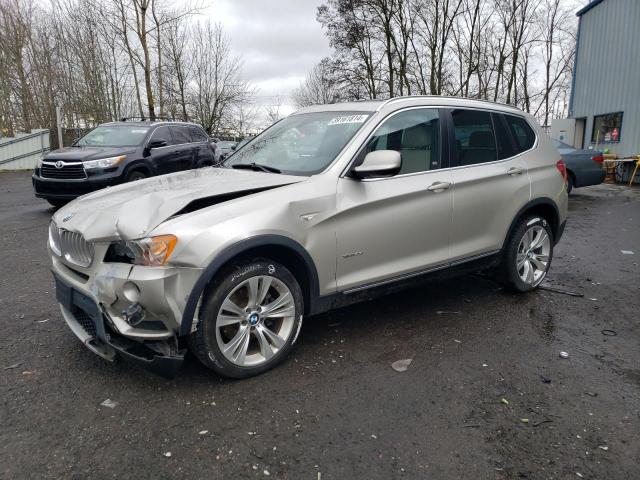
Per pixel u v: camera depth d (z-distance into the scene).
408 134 3.94
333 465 2.39
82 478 2.28
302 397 2.99
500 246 4.56
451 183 4.05
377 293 3.76
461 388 3.12
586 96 19.14
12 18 27.75
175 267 2.74
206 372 3.27
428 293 4.96
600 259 6.44
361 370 3.33
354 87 31.11
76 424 2.69
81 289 3.04
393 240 3.72
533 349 3.69
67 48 29.28
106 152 9.54
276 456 2.45
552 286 5.24
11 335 3.82
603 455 2.48
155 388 3.06
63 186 9.23
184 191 3.22
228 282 2.97
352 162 3.57
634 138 16.59
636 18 16.39
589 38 18.88
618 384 3.19
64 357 3.46
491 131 4.58
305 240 3.24
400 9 27.75
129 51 24.39
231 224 2.92
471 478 2.31
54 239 3.47
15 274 5.52
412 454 2.48
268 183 3.36
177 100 33.75
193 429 2.66
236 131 40.22
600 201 12.16
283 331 3.31
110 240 2.88
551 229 5.12
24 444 2.51
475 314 4.38
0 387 3.05
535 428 2.71
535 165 4.83
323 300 3.46
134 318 2.77
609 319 4.31
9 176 19.33
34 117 29.59
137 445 2.52
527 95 34.66
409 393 3.05
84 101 29.89
